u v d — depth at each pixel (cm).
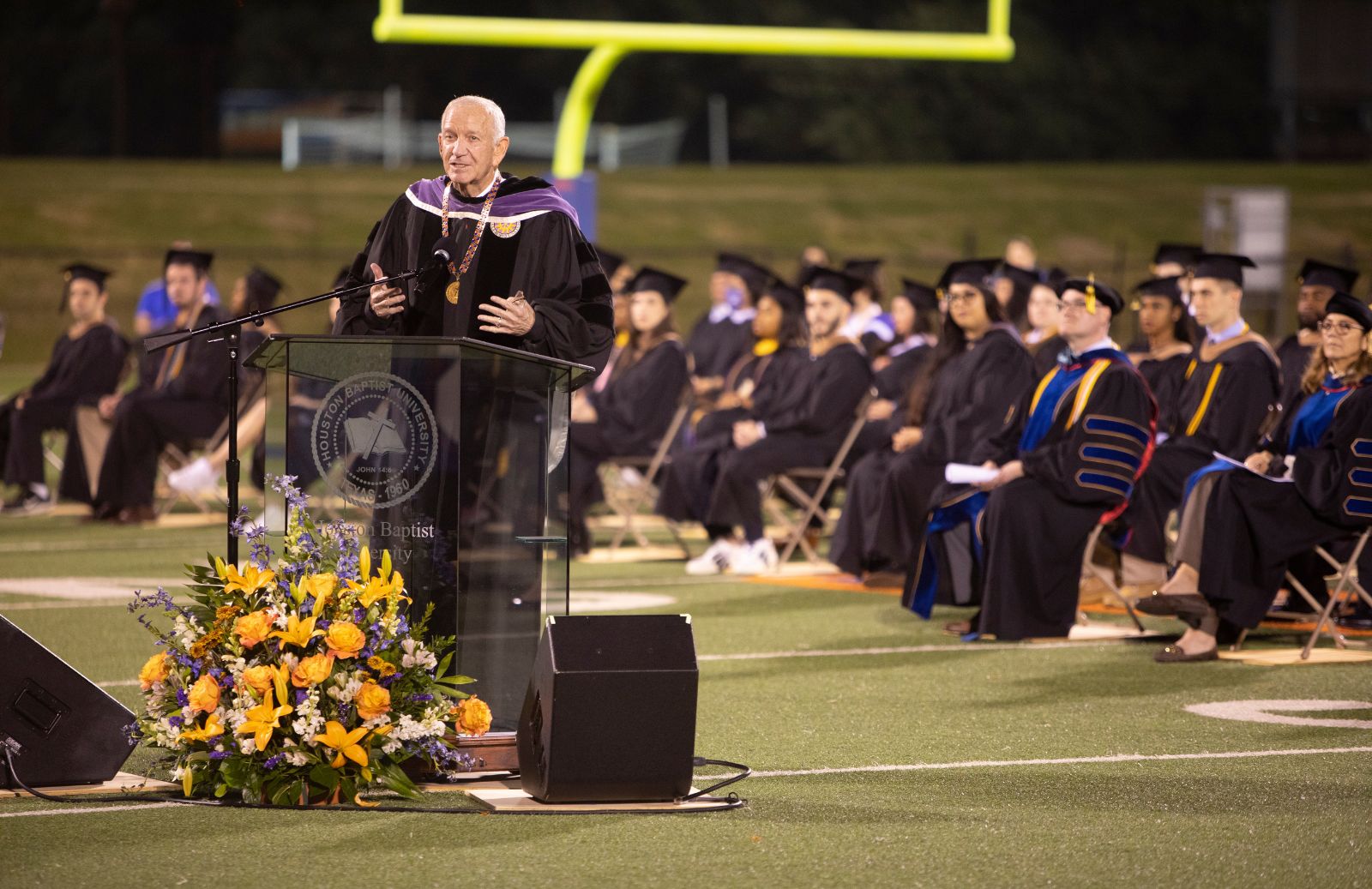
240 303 4250
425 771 1572
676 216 12356
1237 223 7838
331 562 1503
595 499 3703
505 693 1548
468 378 1488
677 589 3142
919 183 13175
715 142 15312
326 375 1482
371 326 1598
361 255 1623
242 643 1480
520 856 1330
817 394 3419
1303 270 3020
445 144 1593
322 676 1465
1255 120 16188
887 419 3612
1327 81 14862
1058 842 1395
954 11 7275
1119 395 2533
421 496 1503
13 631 1523
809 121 15500
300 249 11519
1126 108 16050
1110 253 12175
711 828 1427
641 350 3741
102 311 4491
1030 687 2150
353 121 14612
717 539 3469
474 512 1512
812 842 1387
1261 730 1870
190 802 1495
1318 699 2067
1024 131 15788
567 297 1585
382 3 6544
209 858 1320
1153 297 3009
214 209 11919
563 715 1455
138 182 12219
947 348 3091
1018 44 15862
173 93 14988
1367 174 13600
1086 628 2653
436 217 1591
